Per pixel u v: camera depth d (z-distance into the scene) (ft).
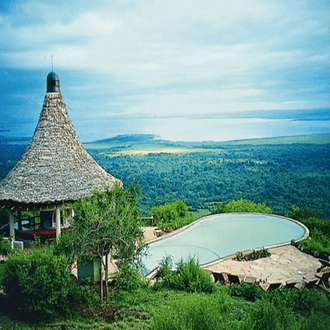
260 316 27.89
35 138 60.08
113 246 35.58
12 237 54.34
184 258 61.87
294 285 40.27
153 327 26.96
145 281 41.73
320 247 59.31
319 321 27.94
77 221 34.78
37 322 30.17
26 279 30.48
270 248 62.34
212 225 82.74
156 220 78.54
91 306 33.65
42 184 55.16
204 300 29.94
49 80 62.80
